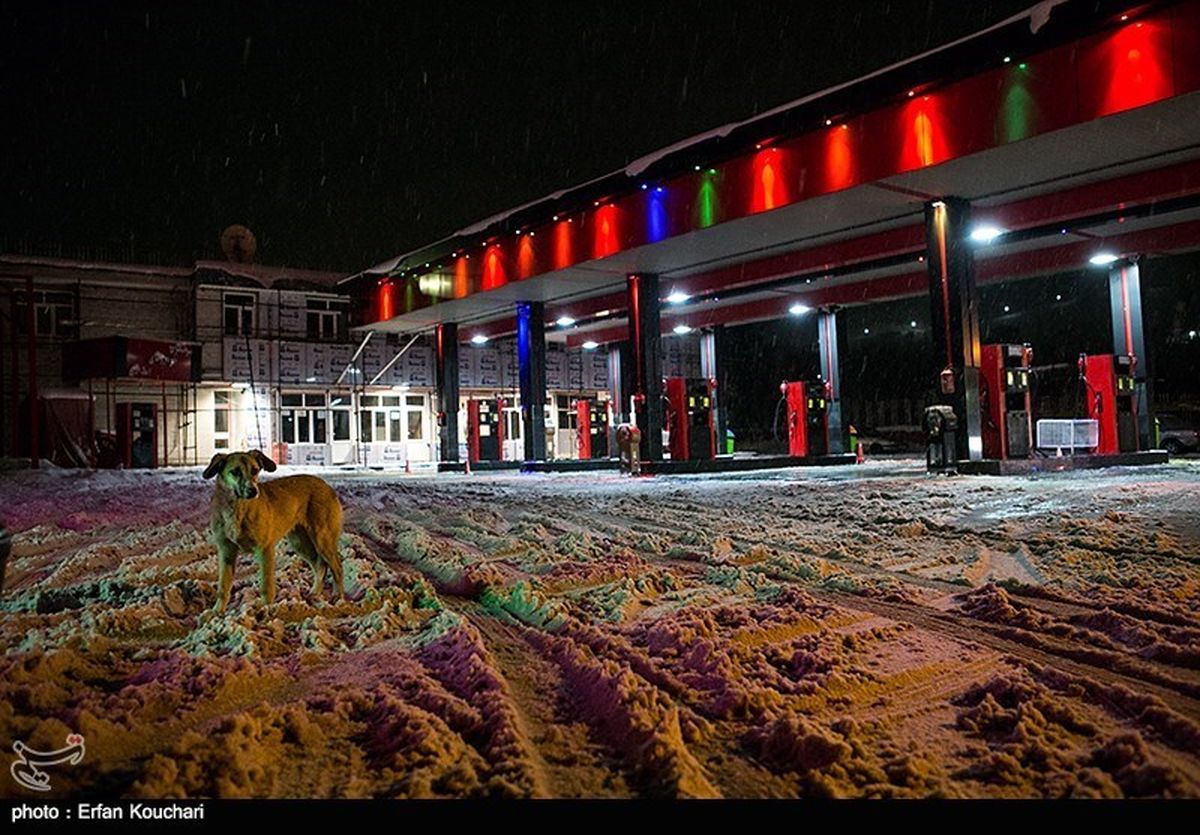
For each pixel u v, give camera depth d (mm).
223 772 2752
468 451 32500
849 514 10719
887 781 2840
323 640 4660
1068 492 12367
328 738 3240
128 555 8117
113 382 34500
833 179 16359
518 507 13281
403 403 41312
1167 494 11438
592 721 3457
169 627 5031
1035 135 13570
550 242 23219
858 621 5133
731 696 3551
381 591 5965
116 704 3441
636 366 24156
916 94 14992
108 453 31734
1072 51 13078
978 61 13984
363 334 40062
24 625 5039
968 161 14805
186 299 37094
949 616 5332
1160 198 16328
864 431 46562
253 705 3641
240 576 6938
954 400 17562
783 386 29484
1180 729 3150
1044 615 5059
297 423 38281
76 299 35031
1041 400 39844
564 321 30969
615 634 4871
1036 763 2943
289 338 38062
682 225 19375
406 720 3252
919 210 18500
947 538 8578
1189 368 38000
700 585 6336
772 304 31578
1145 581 5902
